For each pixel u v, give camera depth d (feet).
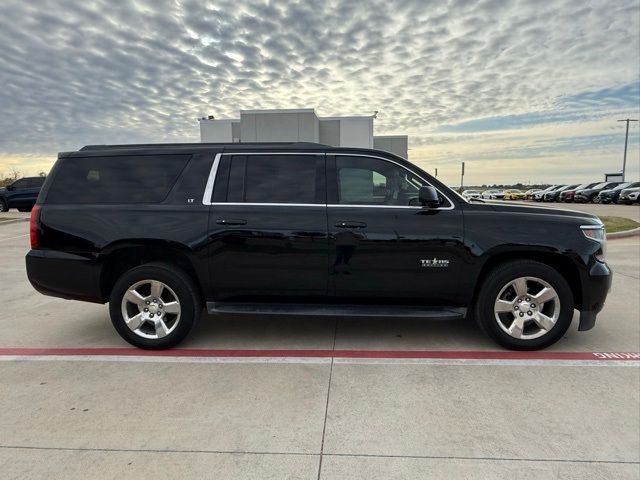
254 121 97.30
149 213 13.47
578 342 14.16
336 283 13.38
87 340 14.70
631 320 16.34
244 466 8.20
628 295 19.79
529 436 9.06
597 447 8.69
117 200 13.76
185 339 14.71
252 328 15.78
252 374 12.02
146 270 13.48
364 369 12.30
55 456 8.48
